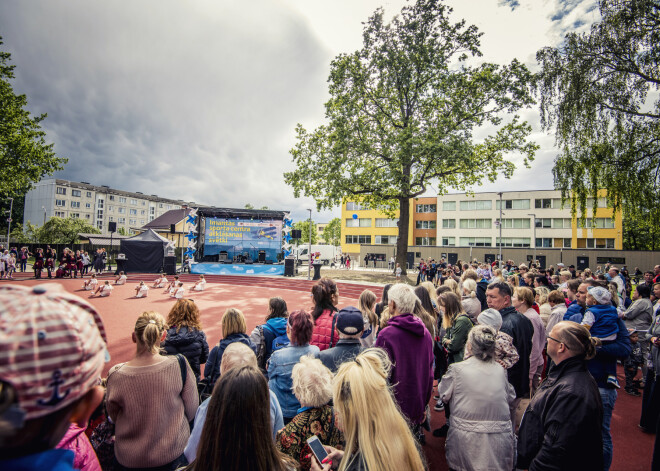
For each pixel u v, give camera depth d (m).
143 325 2.39
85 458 1.45
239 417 1.25
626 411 5.17
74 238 44.16
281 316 3.95
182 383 2.42
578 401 2.12
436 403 4.96
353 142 20.81
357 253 54.78
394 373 2.70
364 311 4.34
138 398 2.20
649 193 12.19
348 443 1.49
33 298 0.69
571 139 13.10
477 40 19.53
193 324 3.64
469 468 2.43
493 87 19.67
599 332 3.62
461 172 22.52
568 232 45.62
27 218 72.69
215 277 23.67
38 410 0.64
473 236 50.19
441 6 19.42
